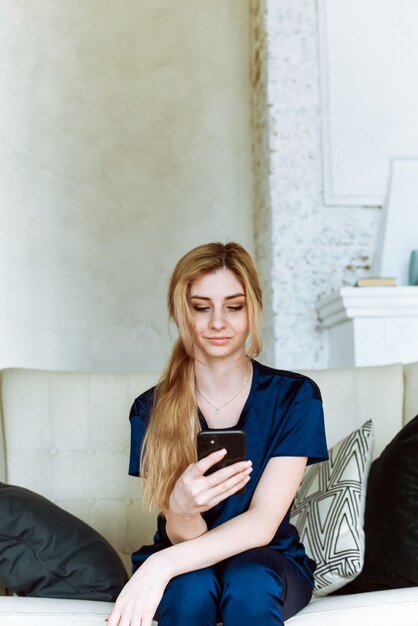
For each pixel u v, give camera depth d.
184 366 1.96
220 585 1.70
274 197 5.09
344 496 2.12
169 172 5.75
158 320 5.66
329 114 5.10
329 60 5.12
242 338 1.94
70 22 5.77
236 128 5.80
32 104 5.71
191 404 1.93
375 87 5.14
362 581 2.10
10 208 5.65
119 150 5.73
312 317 5.05
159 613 1.69
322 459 1.91
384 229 5.00
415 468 2.02
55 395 2.57
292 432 1.91
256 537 1.77
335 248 5.09
